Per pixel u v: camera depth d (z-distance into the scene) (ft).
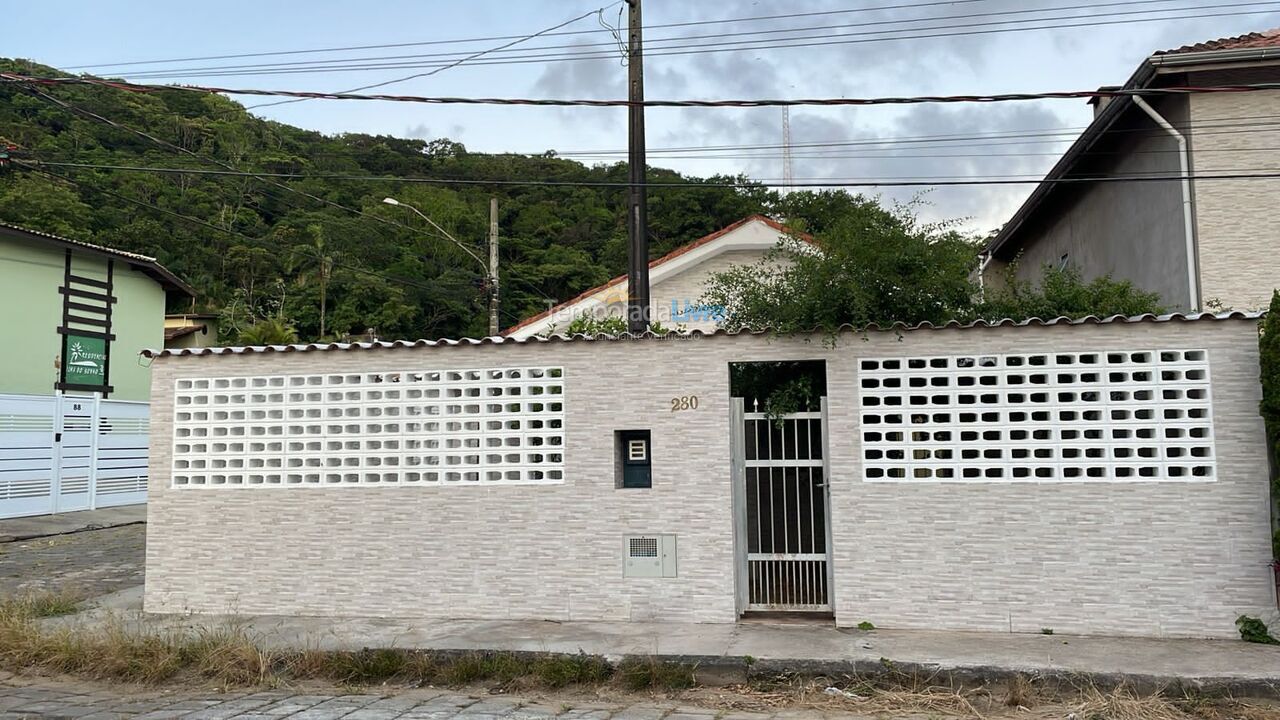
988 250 63.87
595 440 26.81
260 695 21.26
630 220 33.42
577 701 20.52
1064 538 24.11
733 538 25.91
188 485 29.19
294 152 143.84
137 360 77.41
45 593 31.83
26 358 67.26
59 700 20.93
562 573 26.63
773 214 74.23
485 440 27.66
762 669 21.53
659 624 25.68
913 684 20.88
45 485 56.95
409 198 137.59
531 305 111.04
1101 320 24.21
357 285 126.72
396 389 28.30
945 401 25.46
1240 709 19.24
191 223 134.82
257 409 29.09
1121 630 23.65
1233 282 35.63
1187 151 36.52
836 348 25.73
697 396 26.32
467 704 20.20
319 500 28.32
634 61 33.99
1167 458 23.85
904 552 24.84
